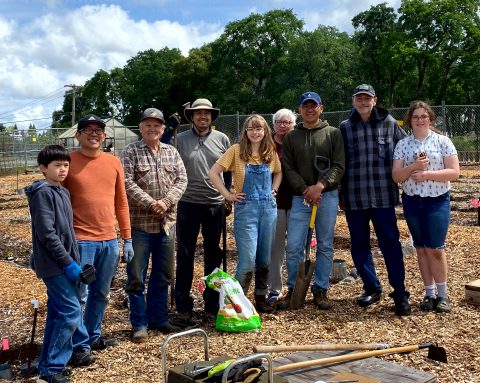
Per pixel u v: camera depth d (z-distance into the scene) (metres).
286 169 5.91
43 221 4.02
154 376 4.39
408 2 47.56
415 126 5.63
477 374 4.21
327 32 55.44
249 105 53.91
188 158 5.71
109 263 4.68
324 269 6.03
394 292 5.75
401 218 11.66
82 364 4.61
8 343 5.05
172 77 63.56
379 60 48.59
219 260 5.93
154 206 5.06
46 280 4.15
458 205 13.53
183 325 5.60
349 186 5.90
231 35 57.38
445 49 46.97
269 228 5.68
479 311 5.71
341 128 5.96
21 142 34.50
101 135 4.57
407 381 3.82
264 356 3.28
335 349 4.18
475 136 25.20
